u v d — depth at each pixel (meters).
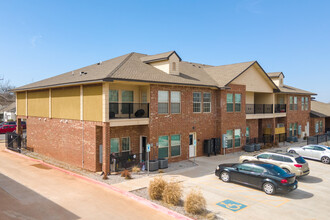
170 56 20.20
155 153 18.28
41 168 17.70
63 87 19.34
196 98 21.70
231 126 24.08
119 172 16.19
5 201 11.23
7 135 25.42
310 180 15.75
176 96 19.94
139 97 19.14
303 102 35.69
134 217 10.05
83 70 21.70
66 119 19.06
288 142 31.48
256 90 27.19
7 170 16.92
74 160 18.25
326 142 31.20
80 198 11.96
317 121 38.38
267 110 29.95
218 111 23.25
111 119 15.71
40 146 22.48
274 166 13.34
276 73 33.16
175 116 19.73
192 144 21.58
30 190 12.89
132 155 17.45
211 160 20.66
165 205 11.09
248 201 11.88
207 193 12.86
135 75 17.06
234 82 24.27
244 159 17.84
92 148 16.52
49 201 11.47
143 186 13.68
